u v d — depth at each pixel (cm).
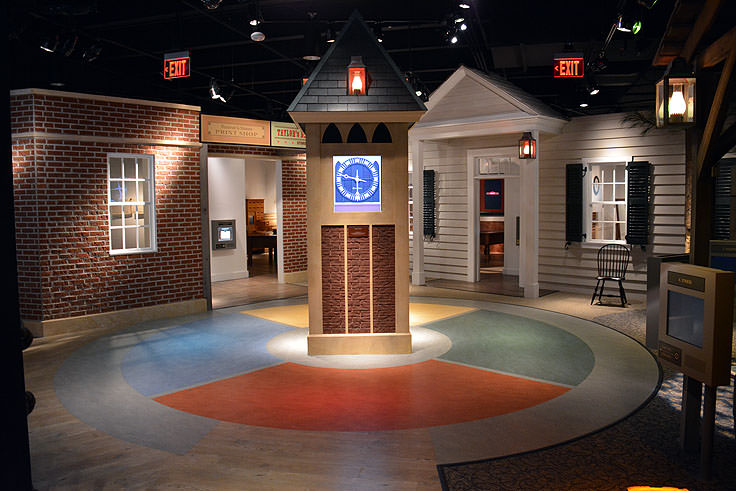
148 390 580
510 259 1387
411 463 408
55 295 834
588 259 1129
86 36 959
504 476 387
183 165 968
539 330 832
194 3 852
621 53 1032
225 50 1184
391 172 698
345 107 656
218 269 1362
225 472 397
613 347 737
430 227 1329
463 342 765
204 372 640
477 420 490
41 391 579
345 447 437
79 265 856
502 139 1201
